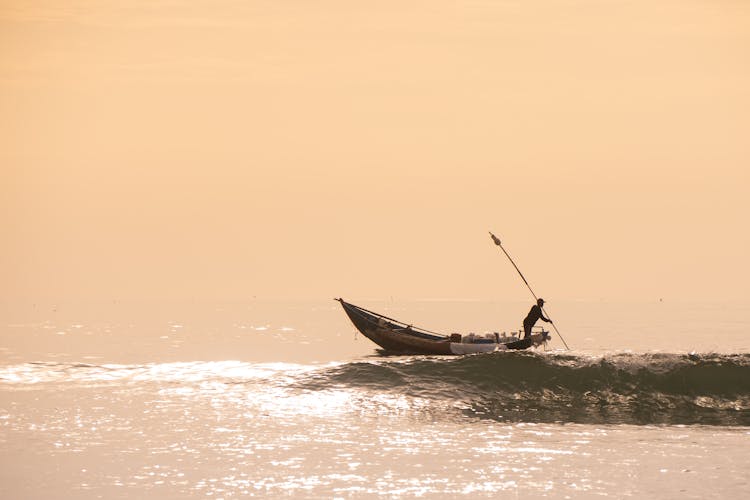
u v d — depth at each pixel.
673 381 95.88
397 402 91.81
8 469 66.12
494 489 61.53
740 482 62.69
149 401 93.94
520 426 82.31
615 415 87.19
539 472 65.75
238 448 72.94
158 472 65.56
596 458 69.94
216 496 59.91
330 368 106.06
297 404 91.69
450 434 78.69
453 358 104.69
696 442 75.69
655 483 62.53
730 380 95.75
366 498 59.66
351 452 71.81
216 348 190.25
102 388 102.88
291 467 67.19
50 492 60.50
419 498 59.59
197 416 85.88
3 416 85.56
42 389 102.38
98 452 71.44
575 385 96.06
